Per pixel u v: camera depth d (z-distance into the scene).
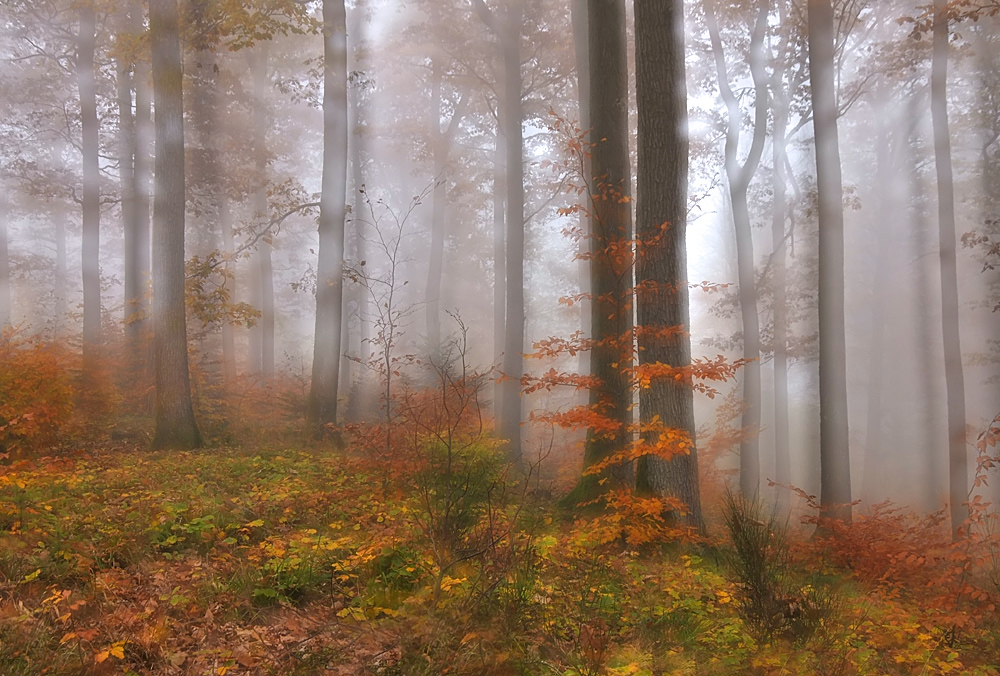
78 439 11.38
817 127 12.42
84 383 13.66
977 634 6.00
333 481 8.95
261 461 10.05
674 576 6.60
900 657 5.21
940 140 12.09
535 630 4.84
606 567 6.48
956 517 11.73
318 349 13.77
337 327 13.96
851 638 5.36
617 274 9.62
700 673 4.65
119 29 18.83
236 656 4.34
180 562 5.71
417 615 4.88
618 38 10.23
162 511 6.69
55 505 6.83
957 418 11.97
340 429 13.56
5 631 4.15
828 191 12.32
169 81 12.34
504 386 15.27
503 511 6.62
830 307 12.20
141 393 14.63
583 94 14.98
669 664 4.67
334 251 14.05
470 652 4.38
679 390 8.75
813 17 12.44
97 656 4.00
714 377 8.30
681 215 9.05
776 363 18.11
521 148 16.58
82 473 8.41
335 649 4.48
